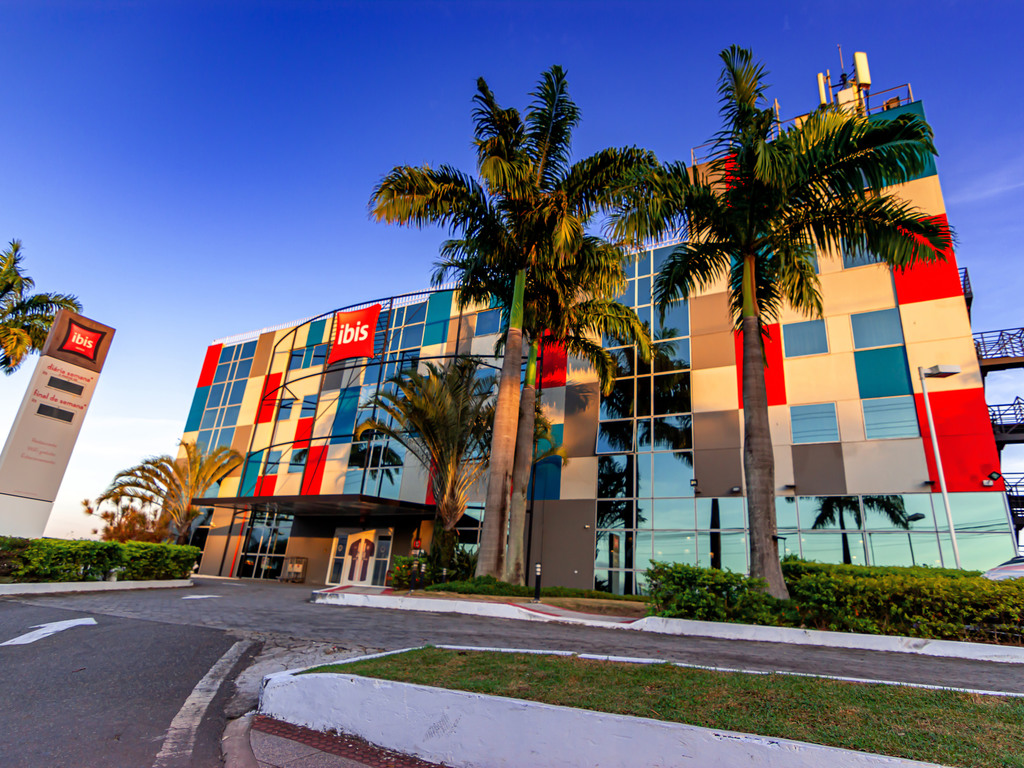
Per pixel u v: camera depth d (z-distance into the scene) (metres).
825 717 4.06
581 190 16.22
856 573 10.95
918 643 8.02
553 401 21.30
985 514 13.98
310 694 5.19
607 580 18.02
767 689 4.73
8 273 22.44
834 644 8.48
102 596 14.20
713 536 17.08
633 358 20.22
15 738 4.49
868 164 10.83
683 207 12.21
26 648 7.55
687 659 6.77
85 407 18.50
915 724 3.91
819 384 16.94
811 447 16.53
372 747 4.61
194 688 6.21
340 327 27.67
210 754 4.47
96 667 6.74
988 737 3.67
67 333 18.36
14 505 16.64
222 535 28.09
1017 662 7.27
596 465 19.58
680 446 18.45
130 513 28.59
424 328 25.86
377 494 23.92
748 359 11.42
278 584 22.91
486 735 4.17
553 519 19.53
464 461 18.34
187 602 13.44
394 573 17.53
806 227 12.08
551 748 3.92
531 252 16.23
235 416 30.47
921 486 14.89
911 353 15.93
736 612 9.51
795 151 11.11
